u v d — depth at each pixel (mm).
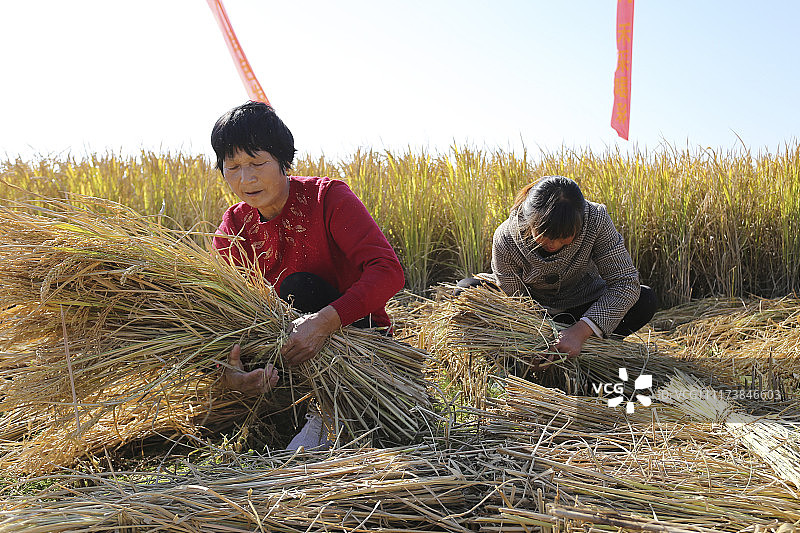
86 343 2002
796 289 5203
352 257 2393
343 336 2275
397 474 1762
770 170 5391
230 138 2248
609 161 5426
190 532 1547
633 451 2020
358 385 2219
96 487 1744
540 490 1711
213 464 1973
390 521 1664
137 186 5488
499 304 3162
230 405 2449
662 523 1562
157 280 2064
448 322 3250
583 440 2104
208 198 5367
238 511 1586
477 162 5320
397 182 5469
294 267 2508
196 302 2113
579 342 2932
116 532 1535
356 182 5508
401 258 5383
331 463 1816
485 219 5238
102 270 1996
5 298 1917
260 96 5852
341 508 1651
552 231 2775
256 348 2152
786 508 1665
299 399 2232
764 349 3463
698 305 4910
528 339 2994
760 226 5281
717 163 5379
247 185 2295
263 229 2488
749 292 5297
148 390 1977
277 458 1962
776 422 2225
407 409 2250
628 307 3025
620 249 3070
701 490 1737
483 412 2340
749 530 1572
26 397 1939
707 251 5266
